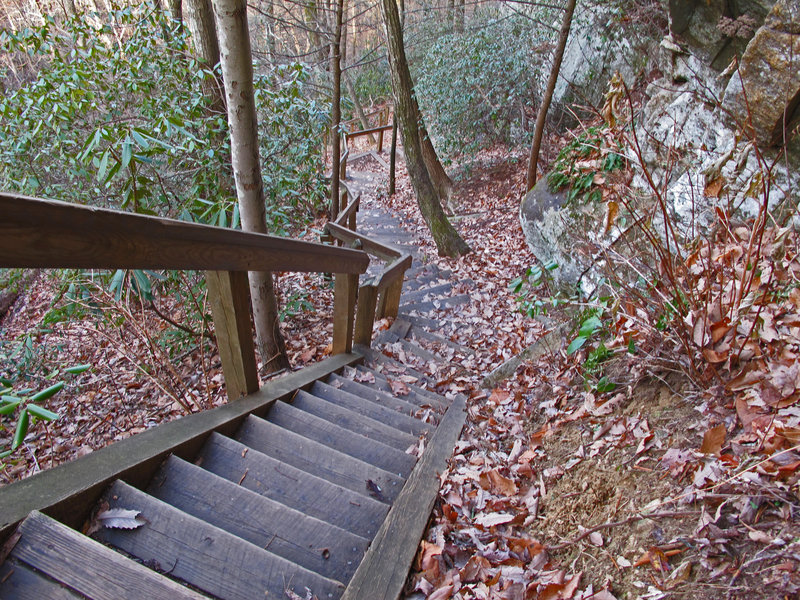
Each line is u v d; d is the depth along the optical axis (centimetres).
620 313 240
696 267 230
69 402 452
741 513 151
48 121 451
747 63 346
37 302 662
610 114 251
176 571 149
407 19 1694
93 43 511
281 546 173
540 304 388
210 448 211
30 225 124
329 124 749
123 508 158
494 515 205
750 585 132
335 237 631
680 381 223
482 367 441
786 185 323
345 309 388
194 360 500
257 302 397
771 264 191
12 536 134
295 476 207
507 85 1014
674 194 377
